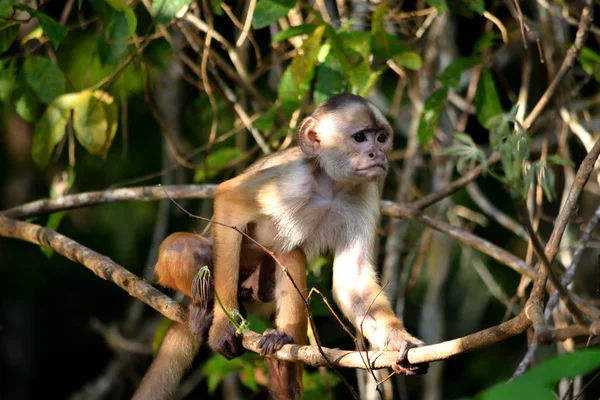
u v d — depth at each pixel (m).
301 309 10.01
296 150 10.44
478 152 6.42
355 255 10.09
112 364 19.67
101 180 19.62
